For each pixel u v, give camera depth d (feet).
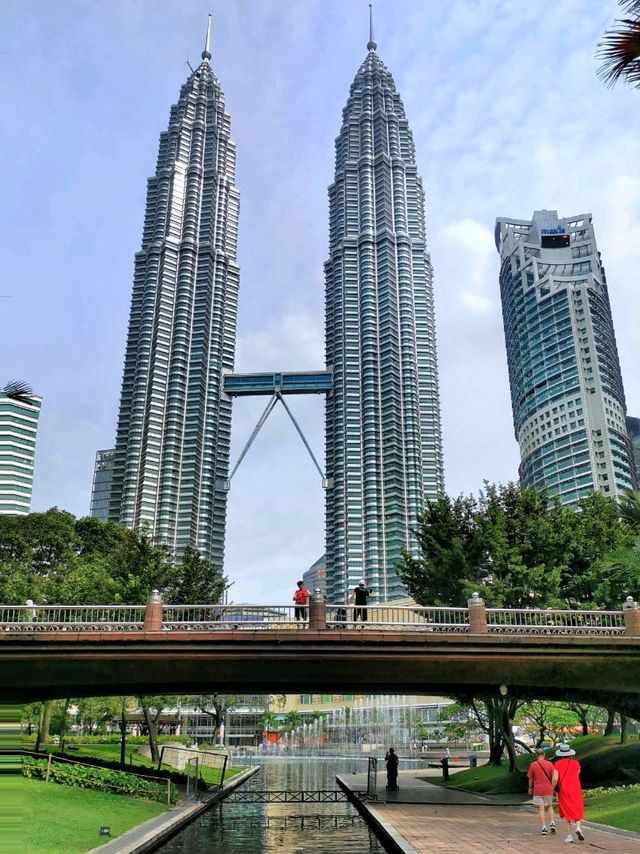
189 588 187.52
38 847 62.59
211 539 583.99
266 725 493.77
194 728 499.51
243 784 179.01
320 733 504.84
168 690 108.17
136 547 167.63
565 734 237.86
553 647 95.09
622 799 92.99
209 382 631.15
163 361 609.42
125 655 90.94
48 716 149.89
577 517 141.28
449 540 140.46
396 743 435.53
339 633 91.86
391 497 605.31
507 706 140.26
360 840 83.41
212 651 91.30
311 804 126.93
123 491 572.51
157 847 76.59
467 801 112.06
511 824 81.41
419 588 144.05
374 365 655.76
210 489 597.52
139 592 148.36
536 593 123.03
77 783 99.30
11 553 205.67
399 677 99.04
